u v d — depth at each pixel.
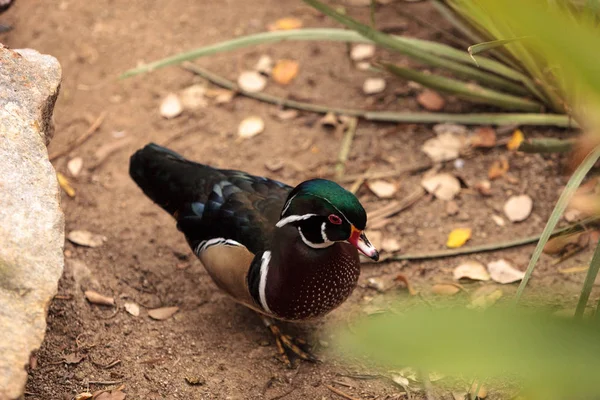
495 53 5.54
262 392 3.90
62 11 6.86
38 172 3.47
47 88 3.84
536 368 0.93
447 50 5.57
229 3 6.97
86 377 3.92
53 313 4.26
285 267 3.79
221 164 5.62
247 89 6.20
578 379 0.94
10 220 3.22
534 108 5.60
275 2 6.98
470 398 3.78
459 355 0.79
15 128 3.57
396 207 5.22
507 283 4.57
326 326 4.41
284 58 6.49
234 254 3.98
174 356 4.14
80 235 4.98
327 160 5.62
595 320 0.91
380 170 5.52
